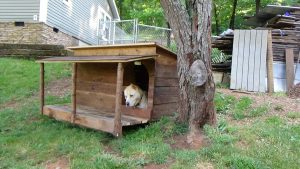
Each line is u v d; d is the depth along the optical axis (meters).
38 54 11.98
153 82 5.34
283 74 8.94
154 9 23.80
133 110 5.64
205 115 4.89
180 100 5.08
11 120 6.29
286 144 4.46
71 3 16.20
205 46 4.73
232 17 21.59
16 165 4.25
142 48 5.38
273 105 6.59
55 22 14.41
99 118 5.18
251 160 3.89
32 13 13.17
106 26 20.53
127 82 6.05
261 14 11.04
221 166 3.88
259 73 8.58
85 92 6.45
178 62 4.99
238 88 8.72
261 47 8.68
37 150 4.73
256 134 4.79
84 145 4.79
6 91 8.55
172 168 3.90
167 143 4.66
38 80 9.48
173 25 4.88
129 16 30.20
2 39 13.39
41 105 6.39
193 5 4.72
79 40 17.73
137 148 4.45
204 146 4.47
